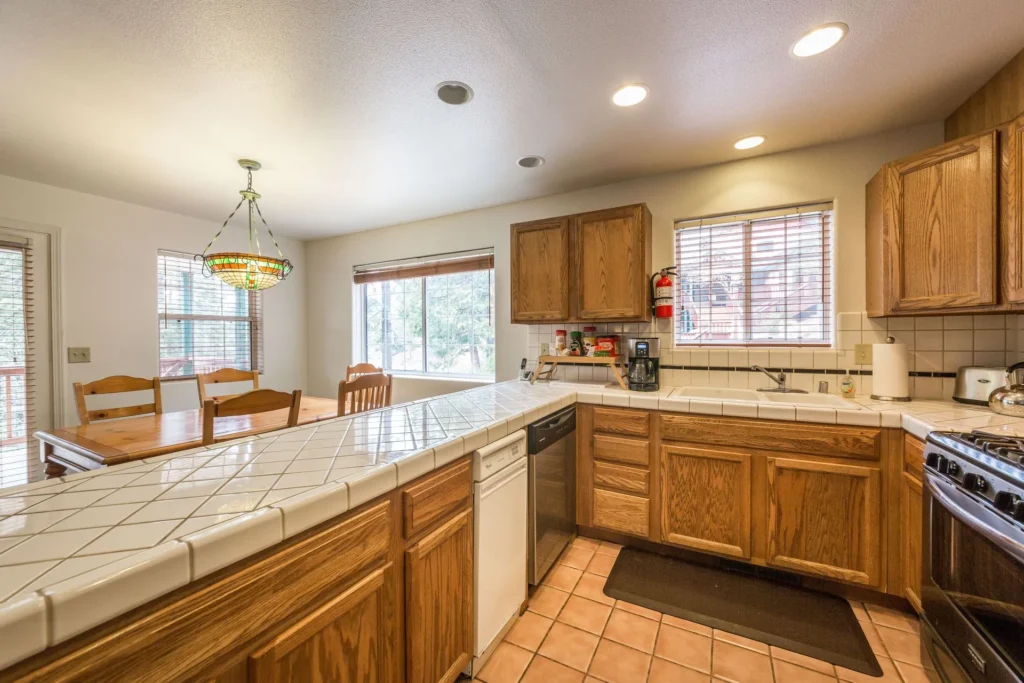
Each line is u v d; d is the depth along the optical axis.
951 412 1.67
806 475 1.79
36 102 1.74
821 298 2.29
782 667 1.42
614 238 2.42
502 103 1.80
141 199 2.99
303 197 2.99
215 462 1.02
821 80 1.66
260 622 0.73
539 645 1.53
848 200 2.17
